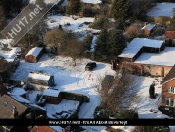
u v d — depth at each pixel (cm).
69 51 11125
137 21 13025
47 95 9338
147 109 8944
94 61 11175
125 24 13062
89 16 14225
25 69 10944
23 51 11644
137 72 10569
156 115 8712
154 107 9025
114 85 9031
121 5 13100
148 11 14350
